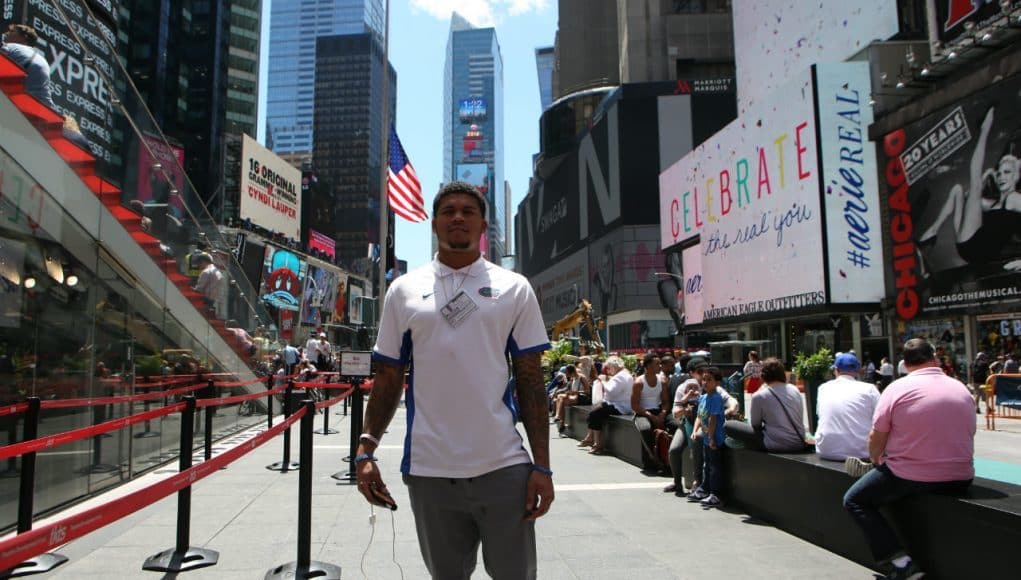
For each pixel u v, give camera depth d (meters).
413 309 2.48
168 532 5.51
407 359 2.59
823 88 27.86
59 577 4.38
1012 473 6.72
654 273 71.19
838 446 5.45
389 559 4.86
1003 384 13.62
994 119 20.69
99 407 7.00
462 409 2.38
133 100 7.99
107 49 7.30
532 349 2.53
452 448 2.36
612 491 7.52
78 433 4.41
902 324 25.31
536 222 114.31
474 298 2.46
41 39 5.90
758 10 41.22
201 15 75.31
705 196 41.00
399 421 14.74
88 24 6.87
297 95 183.50
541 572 4.62
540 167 102.69
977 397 16.81
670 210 48.50
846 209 27.22
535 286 113.81
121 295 7.65
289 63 184.62
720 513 6.39
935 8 23.03
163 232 8.95
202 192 72.19
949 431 4.10
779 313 31.02
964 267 21.86
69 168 6.39
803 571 4.62
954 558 3.92
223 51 77.44
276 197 47.88
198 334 10.52
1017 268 19.75
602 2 105.62
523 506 2.39
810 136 28.31
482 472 2.35
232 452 3.59
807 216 28.55
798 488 5.52
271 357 16.67
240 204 43.34
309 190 61.16
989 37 20.20
